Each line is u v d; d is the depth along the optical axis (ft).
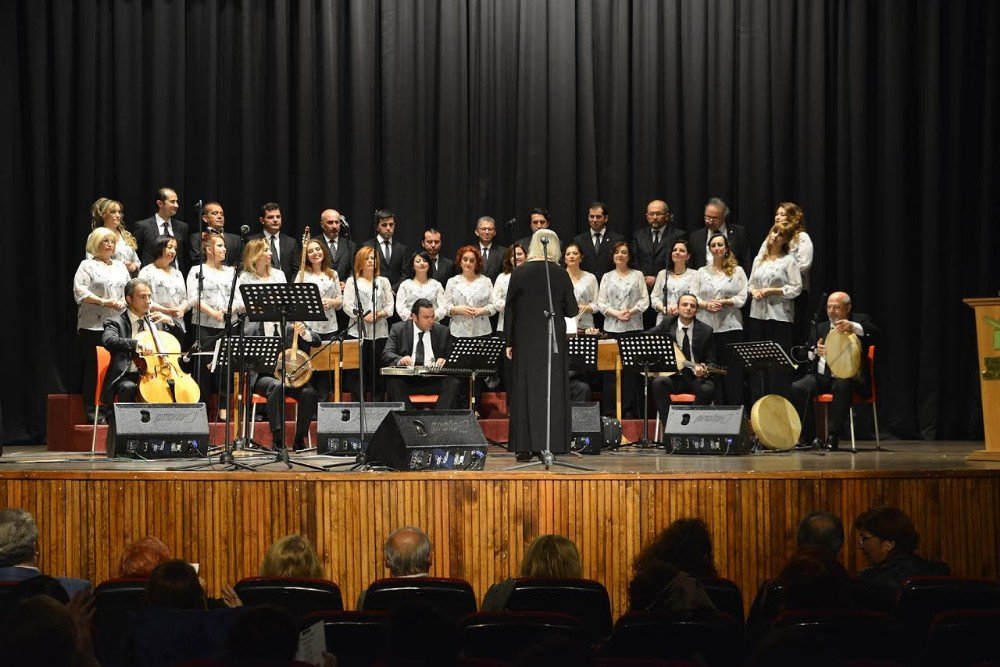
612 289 31.27
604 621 12.29
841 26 34.24
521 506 19.26
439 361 27.35
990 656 9.40
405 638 7.84
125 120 33.58
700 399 28.32
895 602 12.61
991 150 33.63
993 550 19.39
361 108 34.32
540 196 34.53
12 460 23.80
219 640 10.05
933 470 19.29
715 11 34.53
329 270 30.73
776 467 20.58
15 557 13.74
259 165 34.45
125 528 19.44
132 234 31.81
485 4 34.60
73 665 7.45
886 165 33.86
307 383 28.81
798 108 34.35
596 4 34.81
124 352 25.67
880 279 34.06
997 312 22.06
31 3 32.94
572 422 25.63
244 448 25.35
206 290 29.60
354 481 19.26
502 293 31.35
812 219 34.09
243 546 19.34
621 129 34.65
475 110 34.73
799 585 10.87
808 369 30.81
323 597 12.12
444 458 20.59
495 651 10.01
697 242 32.42
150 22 33.71
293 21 34.65
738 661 10.12
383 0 34.42
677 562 13.61
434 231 32.53
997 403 22.17
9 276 32.83
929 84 33.63
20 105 33.14
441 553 19.24
